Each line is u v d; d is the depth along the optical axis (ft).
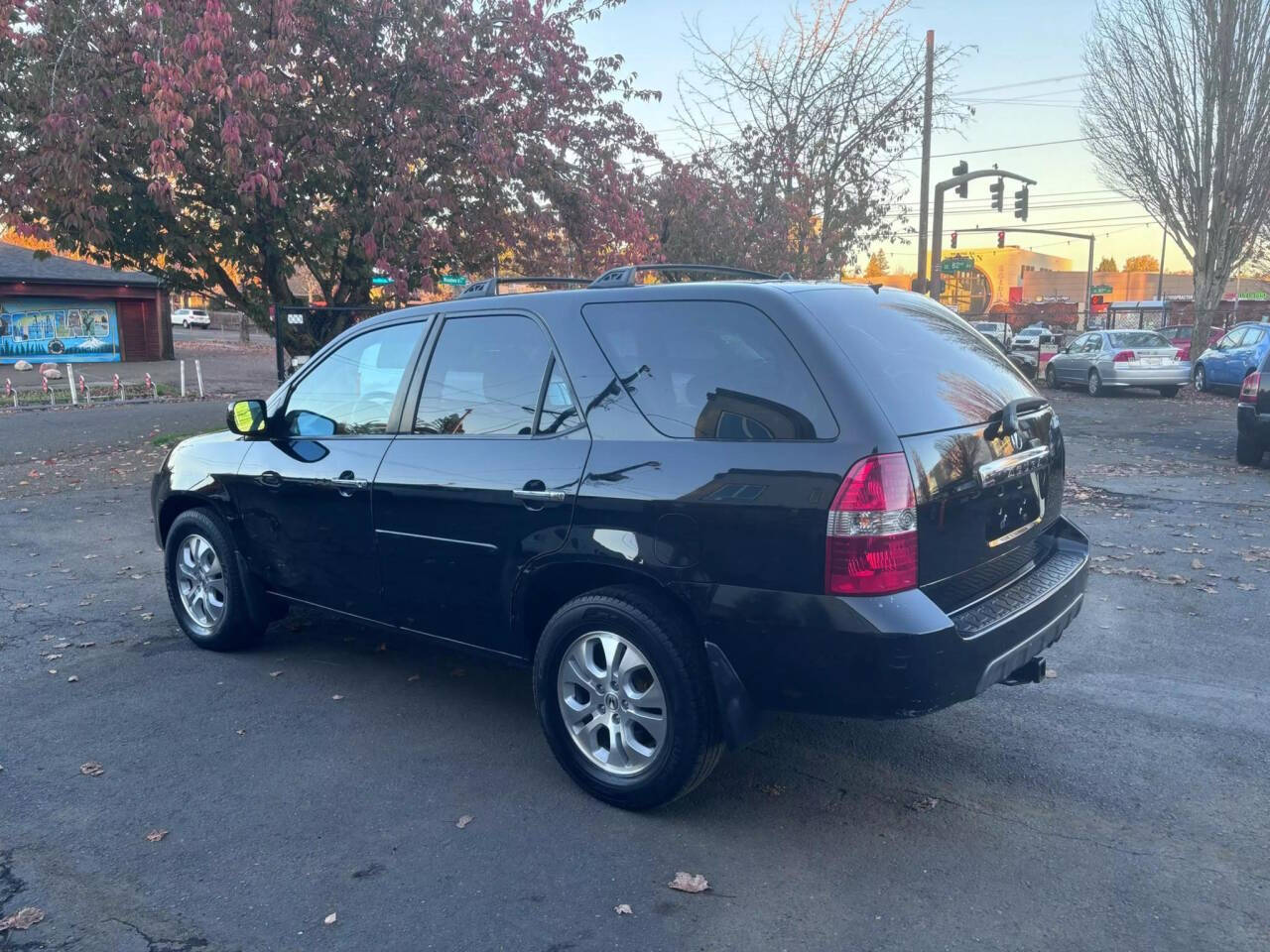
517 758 14.40
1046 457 13.80
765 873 11.34
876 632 10.67
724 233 57.47
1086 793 13.15
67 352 118.42
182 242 42.80
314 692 16.92
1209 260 86.94
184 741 14.97
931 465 11.18
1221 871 11.28
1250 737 14.82
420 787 13.48
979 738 14.90
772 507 11.13
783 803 12.97
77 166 36.86
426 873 11.40
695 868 11.46
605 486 12.44
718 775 13.78
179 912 10.67
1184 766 13.92
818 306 12.12
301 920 10.52
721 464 11.60
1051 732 15.08
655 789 12.32
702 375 12.17
